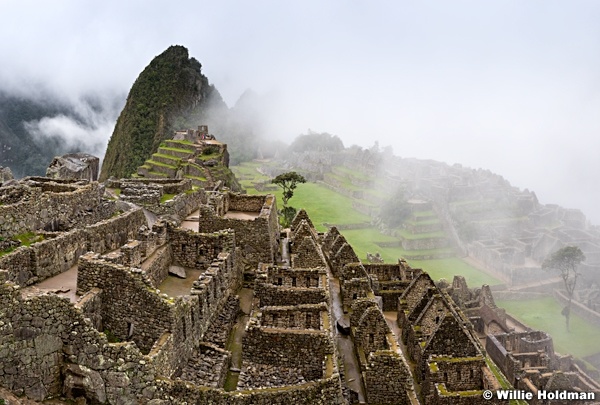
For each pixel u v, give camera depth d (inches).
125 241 1620.3
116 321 1228.5
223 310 1530.5
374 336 1699.1
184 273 1593.3
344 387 1440.7
